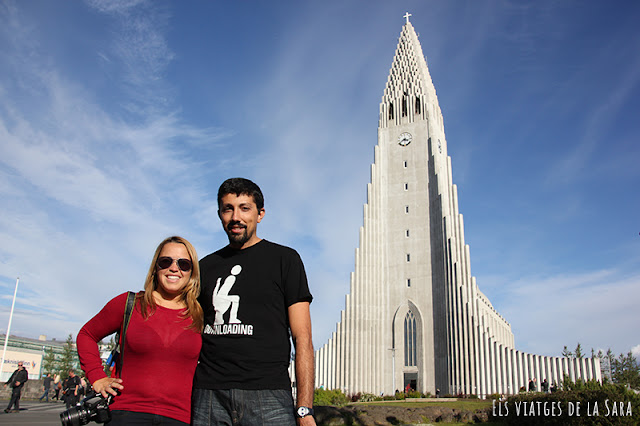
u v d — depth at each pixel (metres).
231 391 5.21
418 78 87.62
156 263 5.82
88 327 5.66
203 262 6.16
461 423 24.86
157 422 5.20
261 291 5.59
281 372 5.44
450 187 82.00
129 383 5.35
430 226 77.44
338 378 73.88
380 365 73.56
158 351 5.41
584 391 19.11
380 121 87.31
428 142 82.00
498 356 63.31
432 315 72.62
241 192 5.99
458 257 71.44
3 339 94.88
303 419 5.04
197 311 5.65
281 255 5.86
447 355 67.94
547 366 60.12
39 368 101.44
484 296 85.75
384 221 80.56
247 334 5.39
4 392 38.00
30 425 17.70
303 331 5.53
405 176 82.00
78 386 25.67
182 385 5.47
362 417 24.28
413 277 75.75
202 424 5.28
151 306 5.68
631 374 73.94
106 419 5.18
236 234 5.86
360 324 75.19
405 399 58.56
